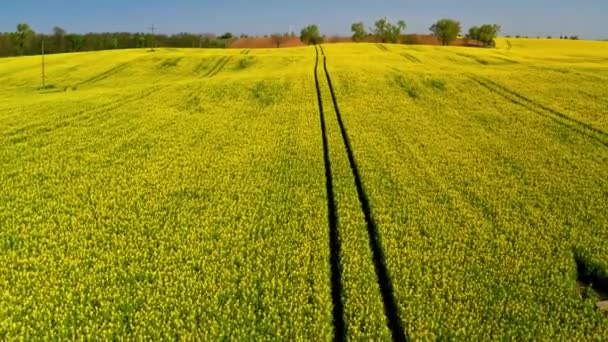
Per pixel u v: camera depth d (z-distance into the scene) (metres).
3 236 16.03
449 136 30.03
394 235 16.55
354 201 19.55
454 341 11.45
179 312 12.11
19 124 31.30
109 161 24.47
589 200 20.20
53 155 25.06
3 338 11.08
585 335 11.94
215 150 26.73
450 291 13.26
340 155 25.77
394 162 24.69
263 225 17.38
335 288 13.77
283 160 25.05
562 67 58.53
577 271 15.28
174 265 14.31
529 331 11.86
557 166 24.59
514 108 38.00
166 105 39.25
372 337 11.53
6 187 20.27
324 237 16.33
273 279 13.48
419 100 41.34
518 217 18.45
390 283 13.77
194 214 18.25
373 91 44.62
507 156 26.06
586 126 32.41
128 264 14.64
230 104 40.22
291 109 38.19
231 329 11.70
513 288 13.67
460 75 52.25
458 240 16.48
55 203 18.77
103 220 17.44
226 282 13.53
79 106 37.88
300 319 12.02
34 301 12.46
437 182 21.94
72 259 14.70
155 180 21.78
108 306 12.32
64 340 11.07
